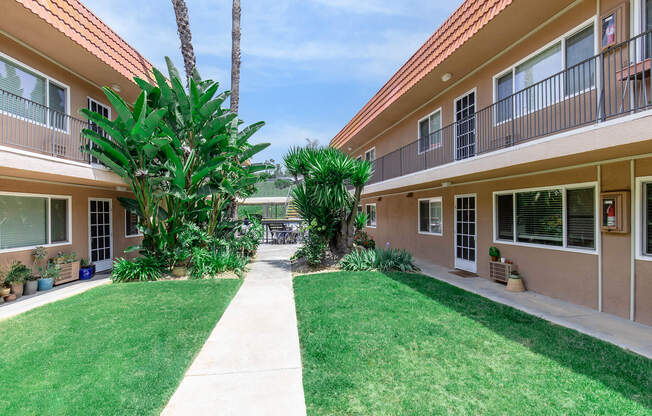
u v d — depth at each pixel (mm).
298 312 5531
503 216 7844
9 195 7367
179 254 8484
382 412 2785
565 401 2910
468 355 3818
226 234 11398
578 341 4199
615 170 5270
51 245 8305
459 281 7840
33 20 6379
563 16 5953
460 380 3279
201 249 9008
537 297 6418
